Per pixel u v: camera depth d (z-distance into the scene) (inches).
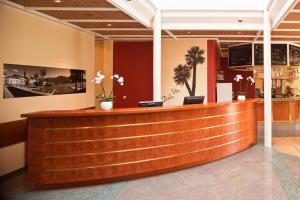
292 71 410.0
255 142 289.4
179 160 196.1
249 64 380.2
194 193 159.2
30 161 158.7
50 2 196.2
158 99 266.1
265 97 276.8
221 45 406.0
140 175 183.9
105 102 177.9
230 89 346.0
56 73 251.1
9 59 196.9
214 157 221.0
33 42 221.0
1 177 191.6
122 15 232.2
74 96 281.0
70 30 273.7
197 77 350.3
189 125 201.3
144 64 364.8
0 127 188.5
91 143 165.8
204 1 265.4
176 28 281.4
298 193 157.5
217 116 223.0
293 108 355.9
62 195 156.6
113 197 153.9
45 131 159.3
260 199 150.1
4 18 192.1
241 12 271.6
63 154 161.8
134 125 176.7
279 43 368.8
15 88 203.0
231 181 177.9
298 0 188.9
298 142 297.9
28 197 155.3
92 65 321.1
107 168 169.9
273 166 209.0
